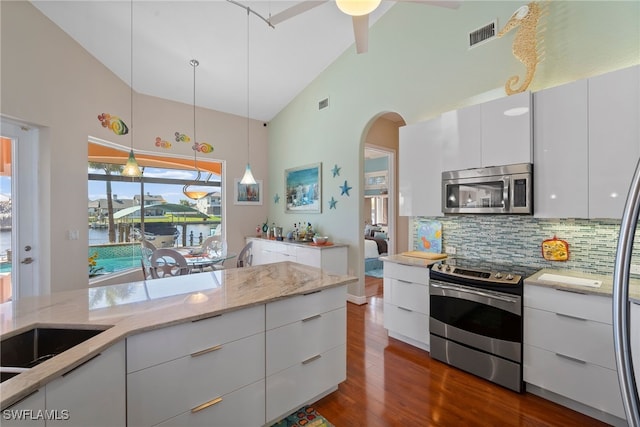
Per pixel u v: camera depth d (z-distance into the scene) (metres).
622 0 2.09
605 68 2.16
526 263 2.56
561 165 2.08
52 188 2.98
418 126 2.97
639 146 1.77
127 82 4.13
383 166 7.67
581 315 1.84
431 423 1.85
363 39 2.34
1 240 2.69
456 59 2.98
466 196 2.57
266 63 4.18
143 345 1.32
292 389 1.86
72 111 3.21
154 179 4.68
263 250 5.10
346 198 4.24
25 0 2.63
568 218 2.23
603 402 1.77
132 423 1.30
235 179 5.52
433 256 2.98
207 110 5.16
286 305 1.82
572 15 2.29
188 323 1.44
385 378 2.34
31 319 1.38
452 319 2.47
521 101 2.23
